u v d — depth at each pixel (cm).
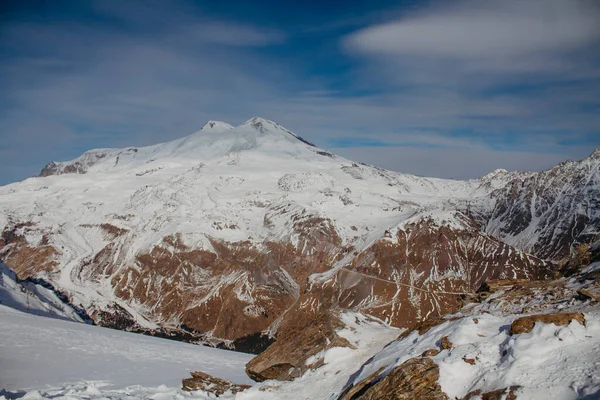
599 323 2272
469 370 2325
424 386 2319
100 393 3497
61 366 4697
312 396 3016
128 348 6050
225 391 3553
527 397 2012
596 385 1906
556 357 2158
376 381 2577
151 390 3634
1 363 4619
